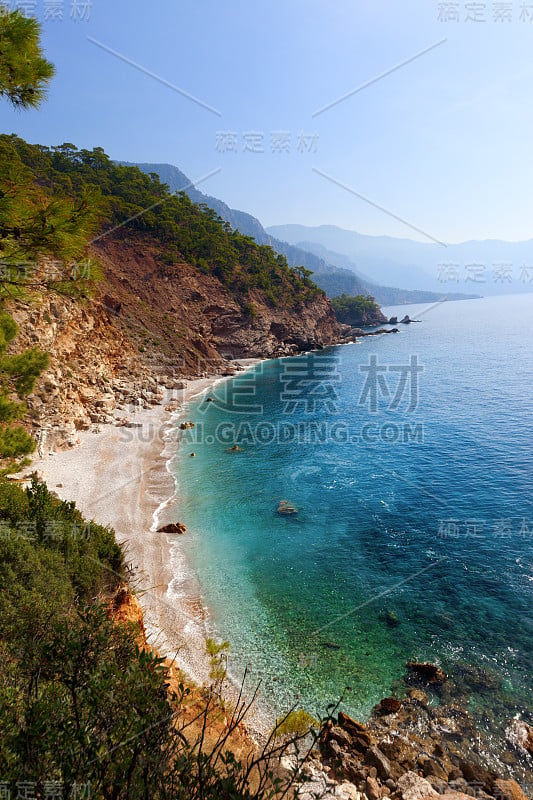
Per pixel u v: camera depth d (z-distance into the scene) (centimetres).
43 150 12581
